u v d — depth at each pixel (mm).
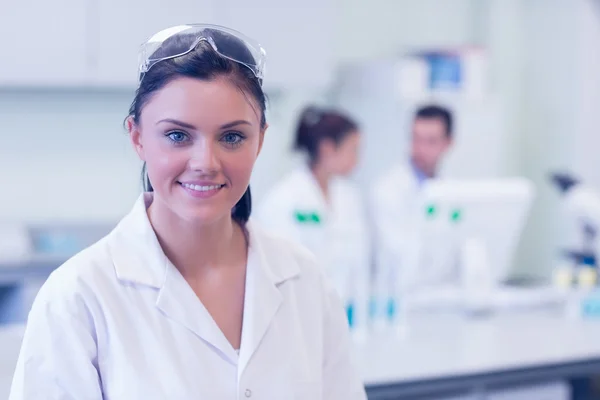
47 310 968
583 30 4094
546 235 4332
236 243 1111
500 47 4336
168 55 935
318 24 3566
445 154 3717
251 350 1034
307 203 2857
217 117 918
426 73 3723
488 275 2672
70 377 949
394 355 2223
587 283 2814
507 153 4438
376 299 2549
